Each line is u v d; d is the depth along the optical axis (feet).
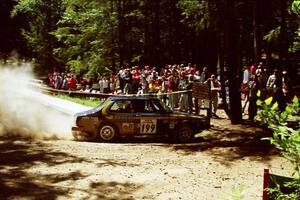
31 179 31.24
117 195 28.25
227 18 53.16
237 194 12.18
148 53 118.11
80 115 46.83
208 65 125.80
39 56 155.74
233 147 41.29
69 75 93.35
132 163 35.88
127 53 114.83
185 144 44.34
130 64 115.14
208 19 82.33
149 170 33.78
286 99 55.47
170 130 46.65
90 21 114.62
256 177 31.94
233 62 52.95
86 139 47.78
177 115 47.06
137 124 46.50
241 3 90.43
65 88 91.91
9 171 33.14
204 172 33.24
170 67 78.84
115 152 40.16
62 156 38.09
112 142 46.32
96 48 114.21
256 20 85.10
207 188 29.60
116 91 77.51
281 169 33.71
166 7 123.03
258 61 84.84
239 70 68.03
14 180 30.91
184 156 38.40
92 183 30.53
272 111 11.55
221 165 35.14
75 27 128.26
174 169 34.09
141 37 116.37
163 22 127.13
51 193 28.30
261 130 48.08
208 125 47.65
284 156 11.34
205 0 80.89
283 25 73.31
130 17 113.91
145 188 29.68
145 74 72.90
